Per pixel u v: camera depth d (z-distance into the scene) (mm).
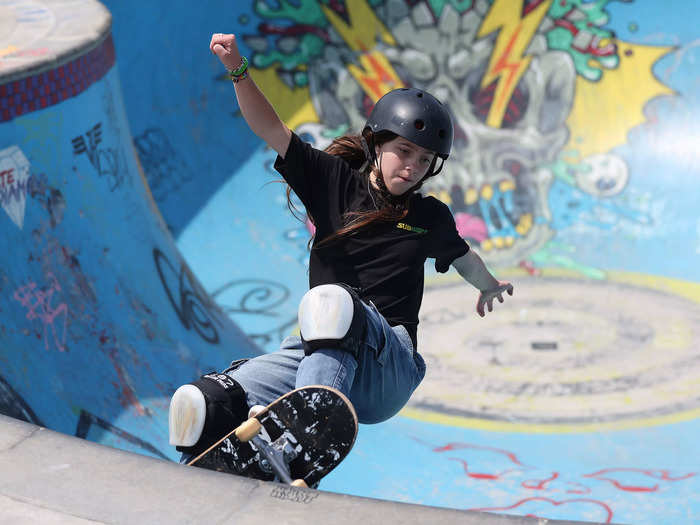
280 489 3840
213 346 15102
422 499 12602
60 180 12711
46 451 4141
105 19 15273
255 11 25203
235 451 4367
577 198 23641
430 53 25359
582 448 14266
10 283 10883
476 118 24875
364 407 5051
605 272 21516
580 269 21719
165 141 22656
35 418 9781
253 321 19312
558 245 22672
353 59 25250
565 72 25000
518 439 14617
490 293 6035
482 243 22906
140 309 13586
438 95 25078
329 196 5055
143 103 22719
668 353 17547
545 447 14344
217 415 4609
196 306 15930
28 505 3689
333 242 5051
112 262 13445
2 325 10367
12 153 11602
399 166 4934
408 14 25547
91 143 13938
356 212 5012
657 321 19031
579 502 12414
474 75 25250
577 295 20453
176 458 11445
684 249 22047
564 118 24703
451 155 24422
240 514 3646
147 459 4078
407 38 25422
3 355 10023
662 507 12234
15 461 4039
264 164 23500
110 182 14461
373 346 4691
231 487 3865
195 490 3844
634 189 23562
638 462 13734
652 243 22344
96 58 14281
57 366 10859
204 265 21047
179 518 3615
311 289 4711
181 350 13898
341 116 24781
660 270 21484
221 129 23750
